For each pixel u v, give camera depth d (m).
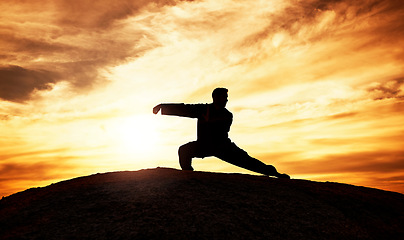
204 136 5.78
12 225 3.72
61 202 4.12
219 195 4.30
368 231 3.97
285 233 3.73
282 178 5.31
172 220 3.73
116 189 4.40
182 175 4.90
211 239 3.51
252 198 4.30
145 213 3.82
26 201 4.23
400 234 3.98
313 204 4.36
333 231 3.86
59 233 3.54
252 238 3.58
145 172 5.09
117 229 3.58
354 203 4.52
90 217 3.79
